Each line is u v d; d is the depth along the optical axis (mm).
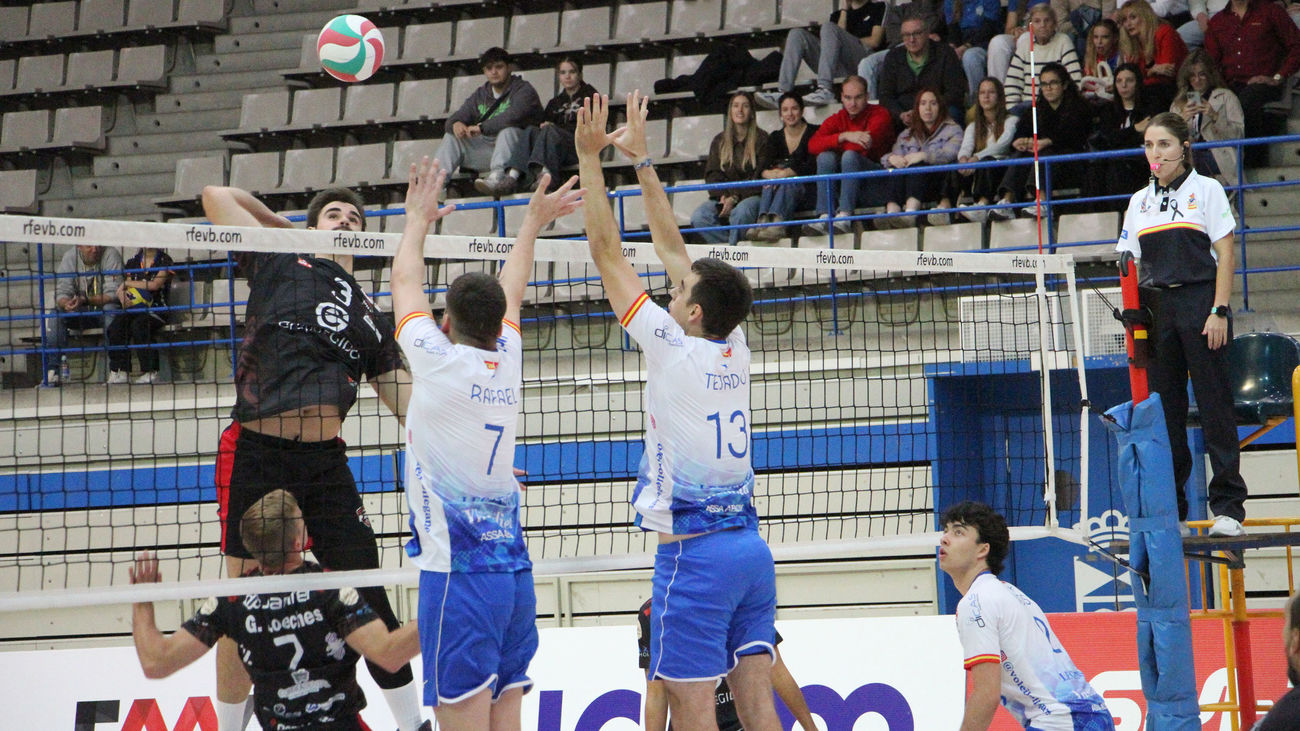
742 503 9562
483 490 9102
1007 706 10781
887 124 24828
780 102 26875
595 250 9750
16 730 16922
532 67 31906
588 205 9797
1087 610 18125
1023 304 17938
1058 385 18438
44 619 21250
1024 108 23438
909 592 18375
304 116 31969
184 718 16688
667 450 9422
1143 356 11898
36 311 28578
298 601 10188
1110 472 18219
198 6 35219
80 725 16844
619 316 9578
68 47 35500
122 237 10234
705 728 9258
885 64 25797
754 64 28594
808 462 19125
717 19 30750
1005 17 27500
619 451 19422
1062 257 14477
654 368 9469
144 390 21969
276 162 30906
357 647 10094
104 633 21094
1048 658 10500
